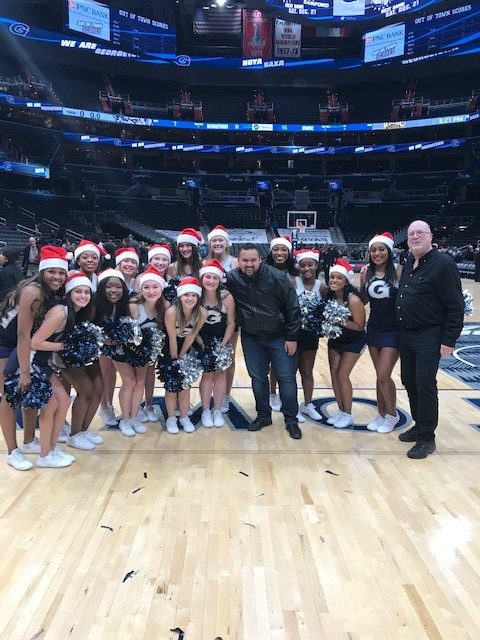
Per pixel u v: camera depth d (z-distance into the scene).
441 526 2.25
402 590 1.82
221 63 28.92
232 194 28.31
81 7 25.56
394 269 3.29
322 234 26.31
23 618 1.67
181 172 28.30
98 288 3.16
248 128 28.19
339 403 3.62
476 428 3.55
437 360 2.98
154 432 3.45
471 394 4.40
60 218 23.47
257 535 2.17
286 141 29.97
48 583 1.84
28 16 26.31
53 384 2.83
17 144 24.83
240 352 6.23
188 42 30.33
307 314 3.35
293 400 3.42
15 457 2.85
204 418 3.58
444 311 2.95
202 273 3.40
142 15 28.44
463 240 23.88
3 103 22.73
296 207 27.88
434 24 26.59
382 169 30.16
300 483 2.67
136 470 2.83
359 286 3.44
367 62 28.36
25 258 9.45
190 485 2.64
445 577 1.89
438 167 29.31
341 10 23.95
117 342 3.08
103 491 2.57
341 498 2.51
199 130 28.27
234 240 25.22
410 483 2.68
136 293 3.38
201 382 3.61
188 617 1.68
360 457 3.03
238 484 2.66
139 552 2.04
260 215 27.91
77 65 27.41
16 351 2.72
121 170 27.50
